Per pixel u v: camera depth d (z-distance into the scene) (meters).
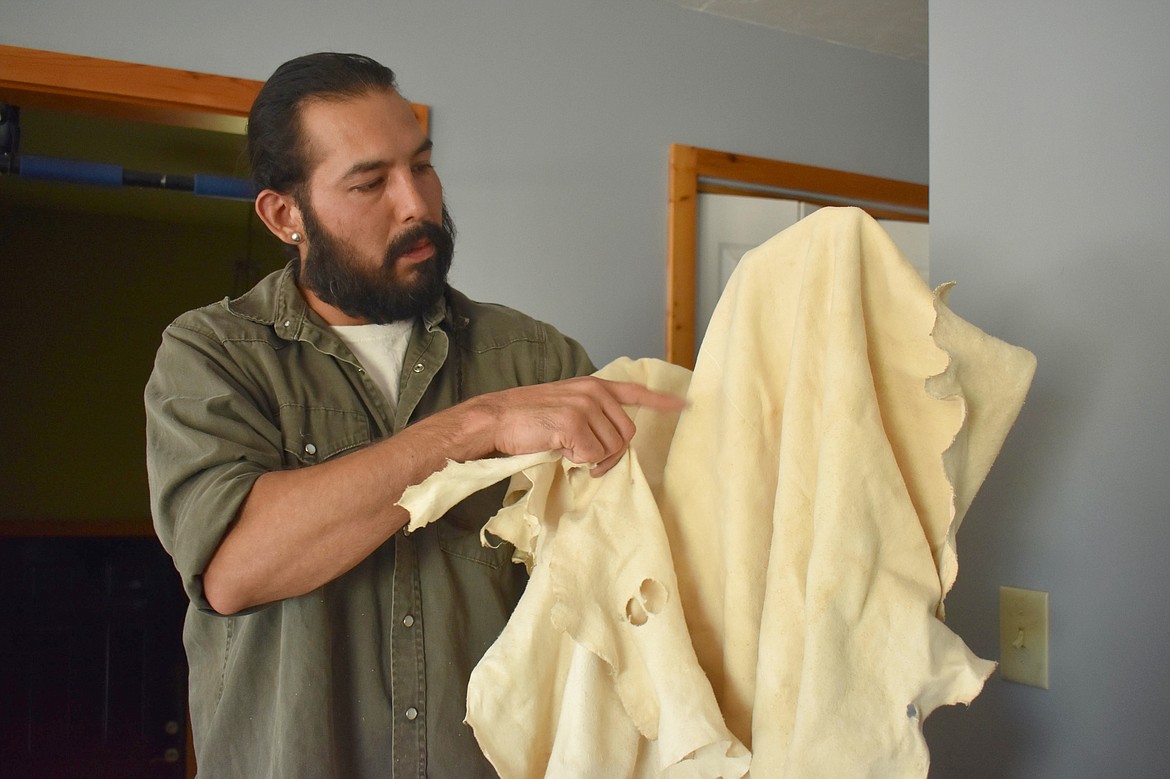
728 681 0.85
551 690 0.91
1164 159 1.05
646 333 2.48
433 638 1.12
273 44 2.16
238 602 0.98
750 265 0.91
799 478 0.82
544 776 0.88
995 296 1.24
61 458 3.77
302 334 1.19
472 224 2.31
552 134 2.41
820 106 2.79
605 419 0.89
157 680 3.07
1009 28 1.23
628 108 2.50
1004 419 0.85
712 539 0.90
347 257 1.16
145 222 3.96
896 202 2.88
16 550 3.02
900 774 0.76
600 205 2.45
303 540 0.95
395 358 1.25
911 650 0.77
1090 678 1.11
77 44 2.02
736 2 2.57
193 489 1.01
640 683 0.83
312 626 1.06
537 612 0.89
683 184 2.54
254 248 4.09
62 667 2.99
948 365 0.79
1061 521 1.15
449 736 1.10
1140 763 1.05
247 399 1.10
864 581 0.77
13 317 3.77
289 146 1.17
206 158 3.18
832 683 0.75
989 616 1.23
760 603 0.85
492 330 1.32
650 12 2.55
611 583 0.85
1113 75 1.11
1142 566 1.06
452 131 2.30
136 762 3.00
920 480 0.83
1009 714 1.20
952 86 1.31
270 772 1.06
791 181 2.70
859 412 0.79
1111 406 1.09
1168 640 1.03
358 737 1.09
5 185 3.46
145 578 3.14
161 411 1.08
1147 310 1.06
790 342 0.89
